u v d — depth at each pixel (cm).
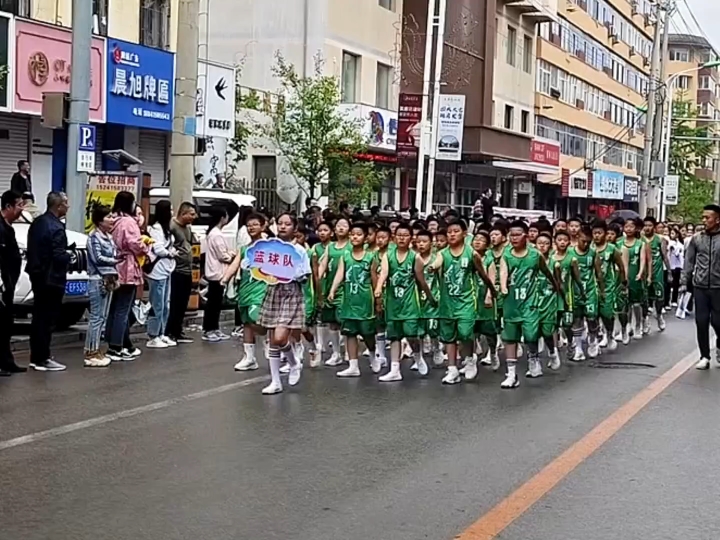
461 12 3600
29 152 2127
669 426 973
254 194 2964
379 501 697
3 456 807
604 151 5853
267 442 873
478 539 616
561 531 637
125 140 2361
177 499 695
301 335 1255
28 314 1408
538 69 4619
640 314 1805
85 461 796
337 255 1297
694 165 7850
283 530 630
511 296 1213
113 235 1307
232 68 2447
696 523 659
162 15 2416
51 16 2097
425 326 1237
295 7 3012
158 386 1134
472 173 4100
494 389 1188
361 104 3069
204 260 1709
